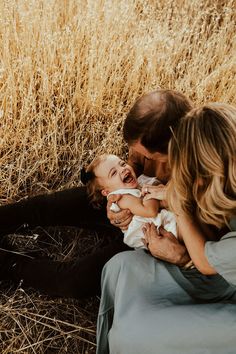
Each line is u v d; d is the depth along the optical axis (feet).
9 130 7.55
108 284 5.62
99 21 8.65
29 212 6.28
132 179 6.14
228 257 4.92
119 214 5.99
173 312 5.14
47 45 8.07
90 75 7.95
